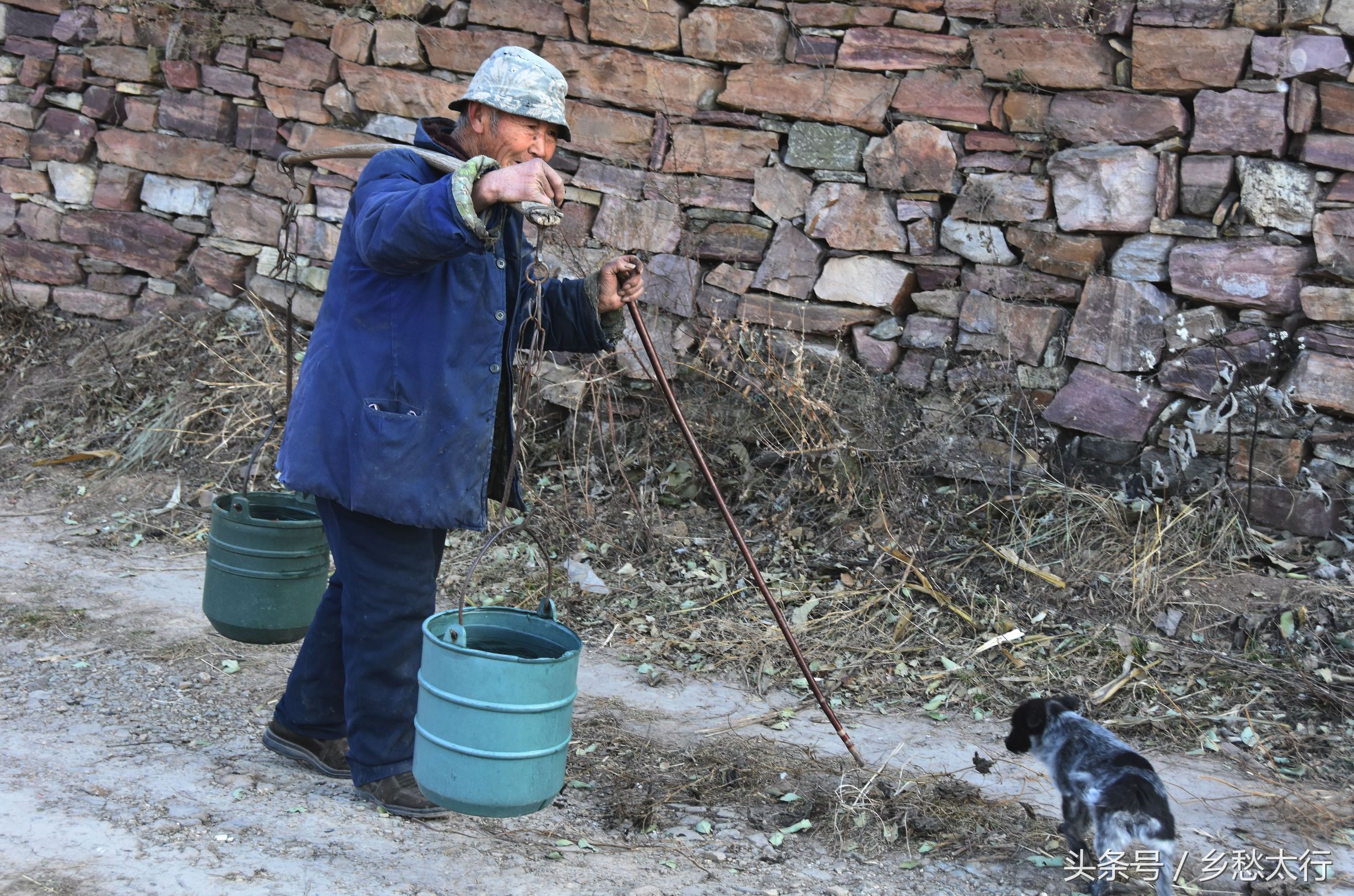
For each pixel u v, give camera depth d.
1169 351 4.94
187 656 4.13
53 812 2.95
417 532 3.03
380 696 3.04
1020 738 3.14
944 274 5.29
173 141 6.68
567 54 5.70
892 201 5.30
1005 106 5.06
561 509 5.38
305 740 3.32
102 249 6.93
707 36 5.46
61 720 3.55
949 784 3.44
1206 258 4.81
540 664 2.66
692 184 5.61
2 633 4.25
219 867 2.75
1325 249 4.63
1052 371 5.14
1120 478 5.04
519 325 3.14
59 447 6.34
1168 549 4.71
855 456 5.23
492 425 3.02
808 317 5.50
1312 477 4.74
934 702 4.05
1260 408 4.81
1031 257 5.11
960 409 5.25
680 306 5.68
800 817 3.22
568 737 2.84
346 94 6.26
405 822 3.05
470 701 2.66
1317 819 3.33
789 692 4.13
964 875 2.97
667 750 3.61
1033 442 5.17
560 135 3.10
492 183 2.57
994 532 4.98
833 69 5.30
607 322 3.32
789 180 5.44
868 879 2.93
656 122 5.62
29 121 6.93
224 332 6.65
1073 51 4.90
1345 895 2.95
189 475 5.99
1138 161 4.87
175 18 6.53
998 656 4.32
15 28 6.88
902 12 5.17
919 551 4.88
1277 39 4.59
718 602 4.74
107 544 5.33
